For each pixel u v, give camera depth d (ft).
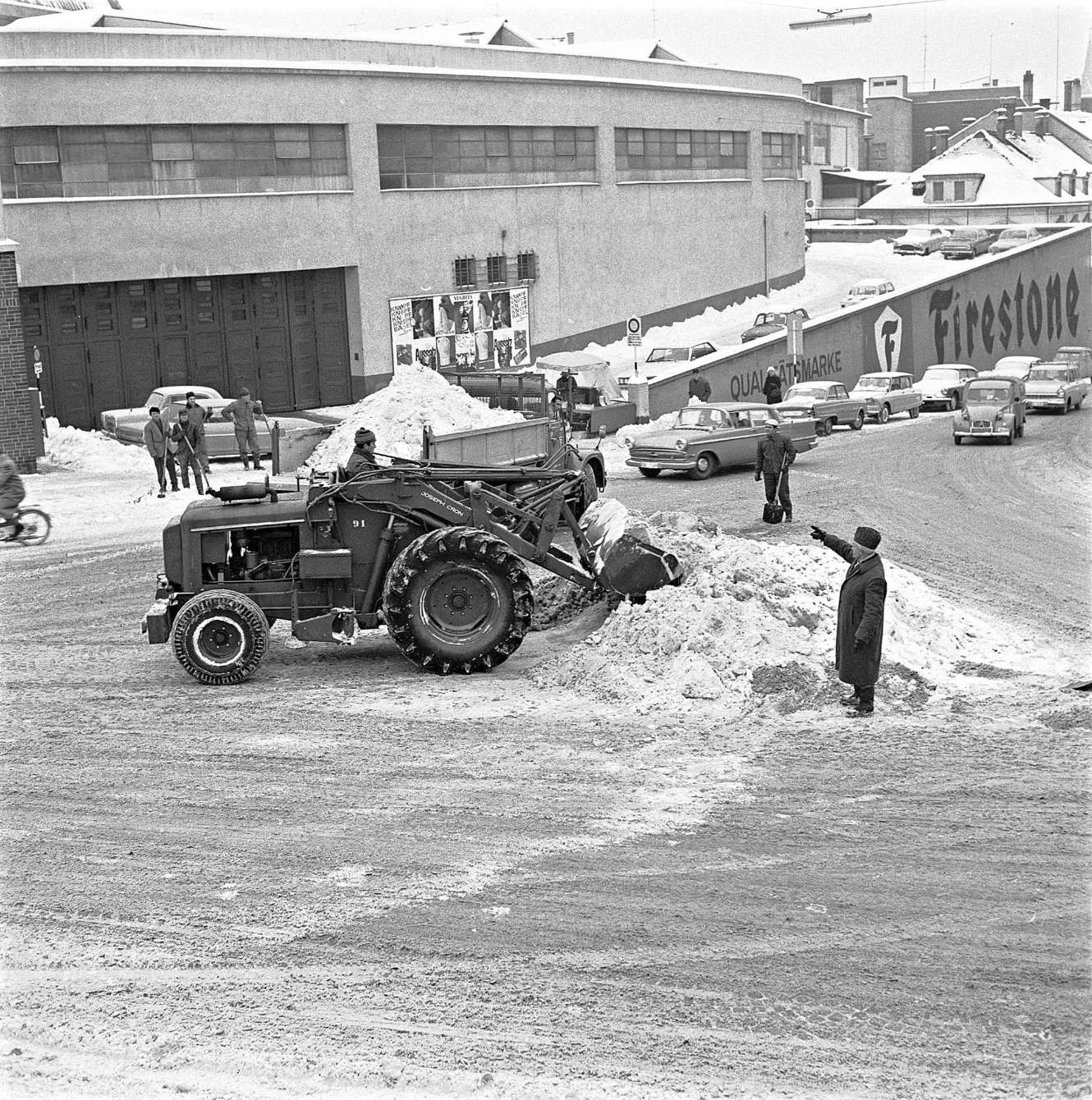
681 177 194.29
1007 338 192.75
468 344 156.76
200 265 130.21
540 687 43.93
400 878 29.40
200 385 133.49
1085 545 68.33
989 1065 21.72
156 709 42.45
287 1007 24.16
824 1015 23.29
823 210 330.34
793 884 28.43
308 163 138.51
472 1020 23.49
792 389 126.21
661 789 34.35
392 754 37.58
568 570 49.19
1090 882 28.09
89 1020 23.93
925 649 44.86
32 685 45.60
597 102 173.47
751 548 51.31
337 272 143.02
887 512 78.95
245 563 47.75
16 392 98.17
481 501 47.67
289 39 150.00
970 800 32.81
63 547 72.23
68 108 121.19
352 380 145.38
